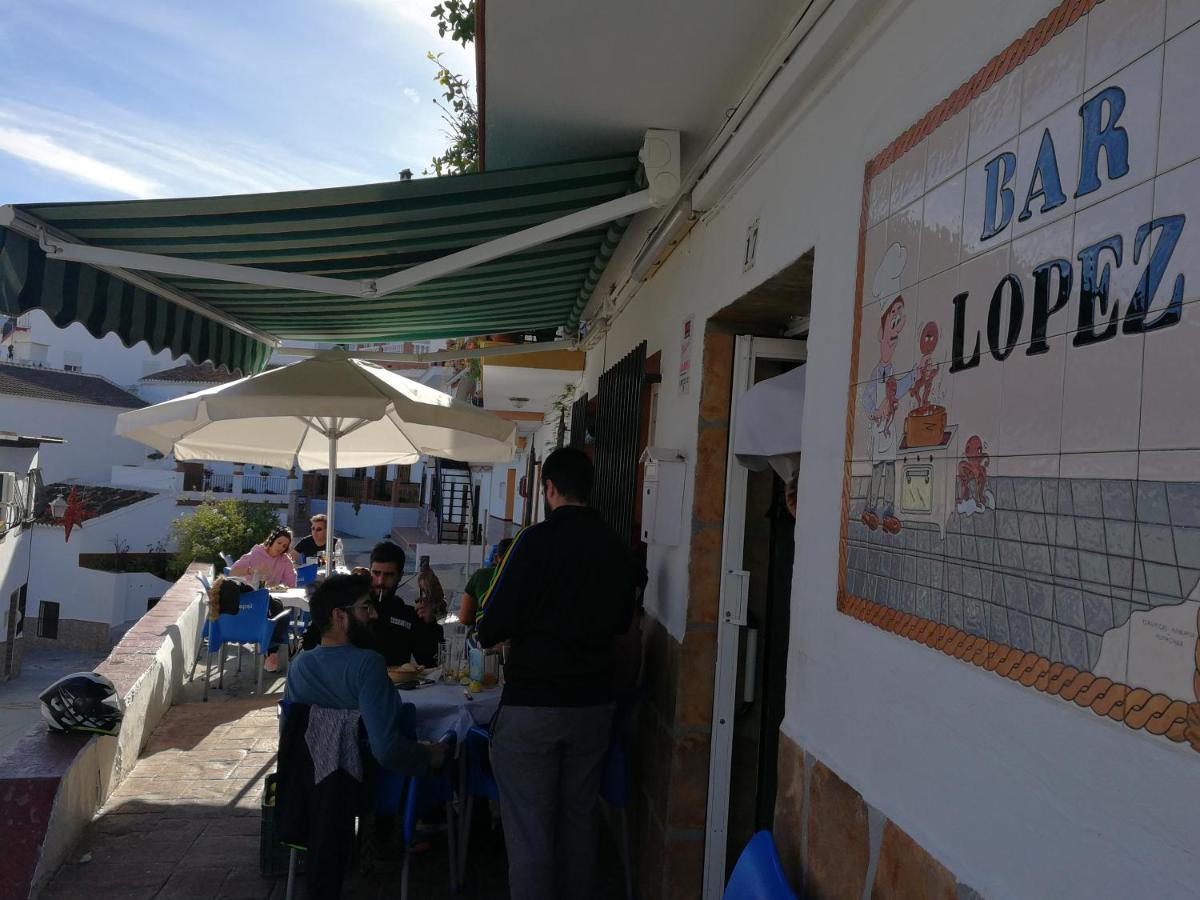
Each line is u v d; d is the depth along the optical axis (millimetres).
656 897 3820
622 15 2754
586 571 3455
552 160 4074
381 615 5223
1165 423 1152
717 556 3721
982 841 1518
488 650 4617
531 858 3311
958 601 1633
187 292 4855
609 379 6387
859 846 1964
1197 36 1140
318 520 11016
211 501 32500
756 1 2598
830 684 2201
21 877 3914
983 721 1529
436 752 3861
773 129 2932
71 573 29656
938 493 1721
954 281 1720
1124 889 1191
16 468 26734
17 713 21266
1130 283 1231
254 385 5156
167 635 6949
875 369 2051
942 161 1807
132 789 5211
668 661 3916
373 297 4047
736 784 3799
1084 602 1293
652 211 4586
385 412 5070
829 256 2439
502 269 5289
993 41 1649
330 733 3578
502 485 21359
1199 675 1084
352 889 4211
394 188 3434
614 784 4031
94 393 44781
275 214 3545
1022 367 1473
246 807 5023
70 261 3803
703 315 3820
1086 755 1274
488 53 3049
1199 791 1071
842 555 2170
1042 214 1450
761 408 3182
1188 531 1107
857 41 2281
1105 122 1311
